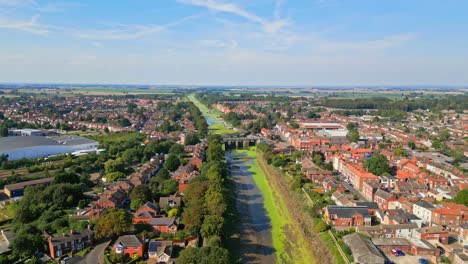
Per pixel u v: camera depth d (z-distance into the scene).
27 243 124.12
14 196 190.50
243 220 168.88
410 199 176.50
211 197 161.75
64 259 123.69
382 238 136.88
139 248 127.31
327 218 158.75
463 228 138.25
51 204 170.62
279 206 188.75
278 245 144.00
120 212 141.62
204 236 138.38
